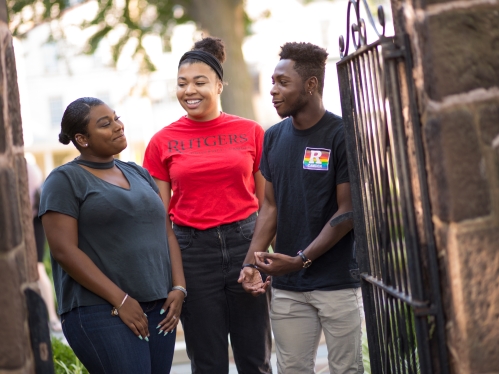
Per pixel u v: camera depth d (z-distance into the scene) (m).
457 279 2.08
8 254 2.08
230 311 3.49
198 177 3.40
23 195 2.30
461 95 2.07
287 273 3.16
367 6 2.52
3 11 2.24
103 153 2.99
